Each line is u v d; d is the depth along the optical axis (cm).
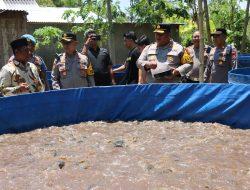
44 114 673
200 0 707
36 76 629
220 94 671
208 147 538
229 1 1938
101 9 1420
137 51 805
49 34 1572
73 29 1540
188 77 803
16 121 651
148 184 413
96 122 695
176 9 1394
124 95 710
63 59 709
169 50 677
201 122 682
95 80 814
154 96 704
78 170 459
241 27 1902
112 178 431
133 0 1455
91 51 813
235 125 659
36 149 550
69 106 692
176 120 698
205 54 836
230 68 788
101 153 520
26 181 435
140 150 529
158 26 668
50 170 464
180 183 416
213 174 442
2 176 454
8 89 591
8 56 1457
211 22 1822
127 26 1781
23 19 1474
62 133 630
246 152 517
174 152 517
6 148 562
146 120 706
